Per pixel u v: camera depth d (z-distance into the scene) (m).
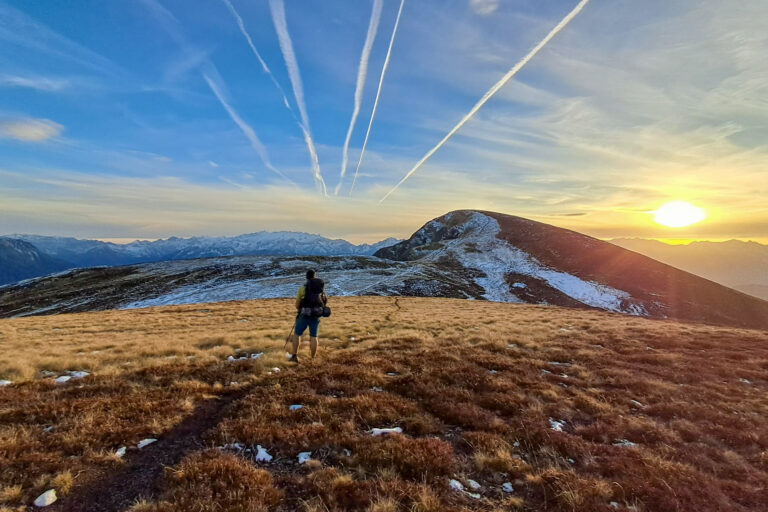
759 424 7.96
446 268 103.69
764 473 5.90
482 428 7.39
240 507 4.57
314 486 5.18
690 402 9.32
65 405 7.65
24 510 4.54
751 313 87.38
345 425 7.12
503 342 16.62
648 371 12.61
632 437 7.23
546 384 10.34
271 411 7.66
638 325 25.34
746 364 13.86
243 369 11.31
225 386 9.83
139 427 6.81
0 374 10.45
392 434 6.83
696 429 7.59
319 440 6.49
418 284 76.50
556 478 5.48
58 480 4.98
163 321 28.98
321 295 13.03
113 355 13.05
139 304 61.38
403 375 10.65
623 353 15.57
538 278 94.69
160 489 5.06
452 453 6.31
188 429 7.21
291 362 12.27
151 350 13.96
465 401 8.85
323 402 8.30
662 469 5.77
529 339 17.77
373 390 9.57
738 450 6.87
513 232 141.12
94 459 5.70
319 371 10.80
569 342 17.52
